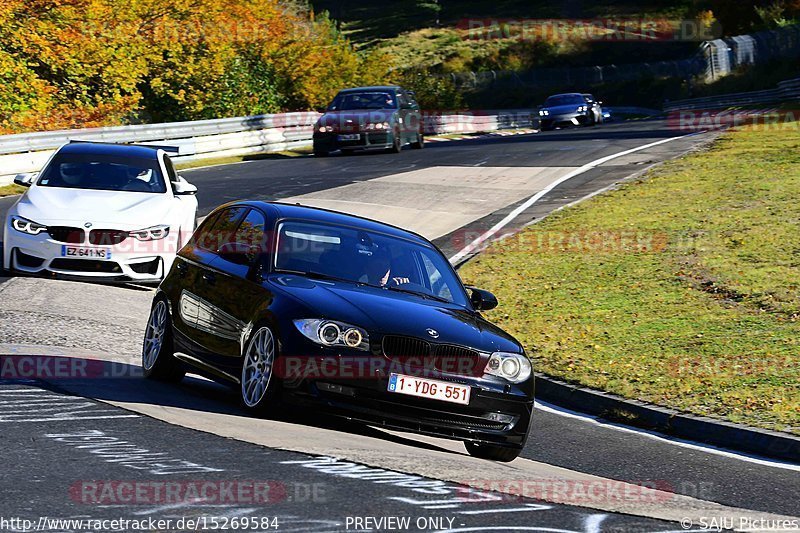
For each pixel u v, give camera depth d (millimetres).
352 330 23656
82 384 26734
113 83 128375
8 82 116562
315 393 23359
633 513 17812
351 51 187000
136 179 47781
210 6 143375
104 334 36000
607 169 85688
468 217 68000
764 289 46469
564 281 50625
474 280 51688
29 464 17672
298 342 23609
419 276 27875
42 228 43844
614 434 30078
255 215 28891
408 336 23891
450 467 20844
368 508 16156
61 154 48688
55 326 35938
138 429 21125
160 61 137625
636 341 39906
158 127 99875
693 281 48844
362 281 26672
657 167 83875
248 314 25500
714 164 82688
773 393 32625
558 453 27031
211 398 27562
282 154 114375
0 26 117188
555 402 34750
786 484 24453
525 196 75062
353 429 25641
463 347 24344
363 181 82688
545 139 119250
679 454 27641
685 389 33531
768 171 76812
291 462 19125
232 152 110500
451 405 24000
